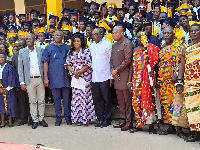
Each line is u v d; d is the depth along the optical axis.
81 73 5.63
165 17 6.70
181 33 5.54
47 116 6.74
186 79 4.48
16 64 6.09
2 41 7.03
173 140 4.61
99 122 5.71
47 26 9.03
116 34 5.27
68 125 5.84
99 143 4.56
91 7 8.78
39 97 5.80
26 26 8.72
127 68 5.28
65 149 4.33
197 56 4.37
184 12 6.07
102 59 5.61
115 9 8.20
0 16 12.05
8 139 4.99
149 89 4.95
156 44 5.56
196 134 4.55
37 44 7.66
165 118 5.03
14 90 5.98
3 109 5.87
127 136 4.91
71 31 7.52
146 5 8.47
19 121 6.45
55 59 5.73
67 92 5.86
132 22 7.57
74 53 5.71
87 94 5.75
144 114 4.92
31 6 12.19
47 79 5.79
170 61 4.88
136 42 5.81
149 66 4.94
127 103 5.31
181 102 4.64
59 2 9.38
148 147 4.29
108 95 5.67
